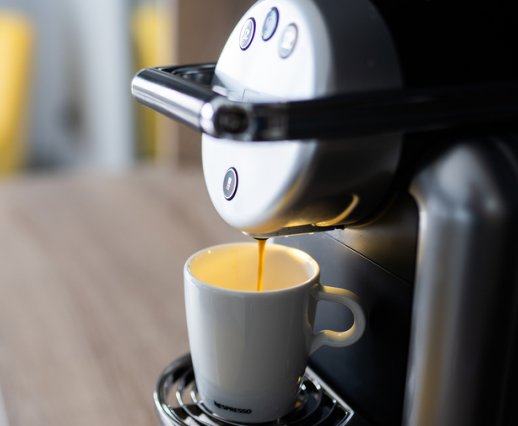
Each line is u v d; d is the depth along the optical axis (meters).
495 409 0.46
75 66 2.77
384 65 0.43
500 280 0.44
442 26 0.45
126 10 2.28
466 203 0.43
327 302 0.55
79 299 0.75
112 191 1.09
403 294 0.48
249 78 0.47
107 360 0.65
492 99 0.43
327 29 0.43
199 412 0.53
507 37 0.47
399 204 0.48
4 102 2.50
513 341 0.45
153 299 0.75
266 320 0.49
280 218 0.46
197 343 0.51
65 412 0.59
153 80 0.47
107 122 2.49
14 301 0.75
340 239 0.53
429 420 0.47
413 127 0.41
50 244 0.88
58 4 2.78
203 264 0.54
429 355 0.46
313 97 0.43
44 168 3.03
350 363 0.54
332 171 0.44
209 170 0.51
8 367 0.64
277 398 0.51
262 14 0.48
